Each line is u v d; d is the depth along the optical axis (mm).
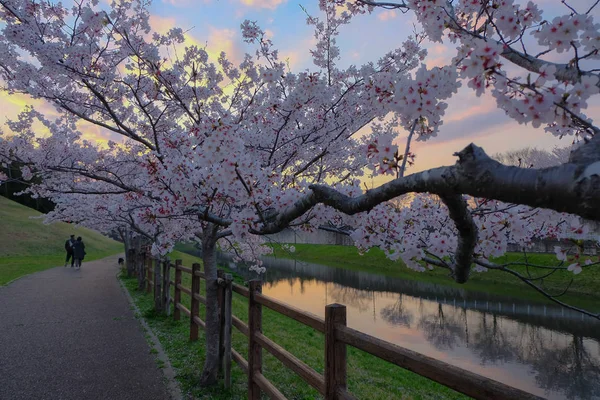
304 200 2006
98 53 4273
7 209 28156
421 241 2443
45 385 3945
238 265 20766
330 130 4676
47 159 6145
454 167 1082
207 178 2713
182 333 5836
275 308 2768
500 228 2217
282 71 4297
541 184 867
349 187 2811
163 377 4133
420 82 1506
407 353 1434
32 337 5676
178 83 4406
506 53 1558
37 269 15109
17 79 4355
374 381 5516
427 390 5625
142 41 4434
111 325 6359
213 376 3949
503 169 960
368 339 1677
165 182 2949
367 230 2668
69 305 8102
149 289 9727
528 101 1208
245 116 4832
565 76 1416
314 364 5430
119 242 41219
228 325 3902
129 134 4133
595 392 7535
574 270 1925
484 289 18016
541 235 2566
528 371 8633
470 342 10641
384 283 20891
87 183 7781
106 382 4012
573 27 1290
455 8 2047
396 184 1353
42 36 3885
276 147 4613
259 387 3150
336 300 16172
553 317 12977
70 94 4914
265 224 2465
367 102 4258
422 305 15328
